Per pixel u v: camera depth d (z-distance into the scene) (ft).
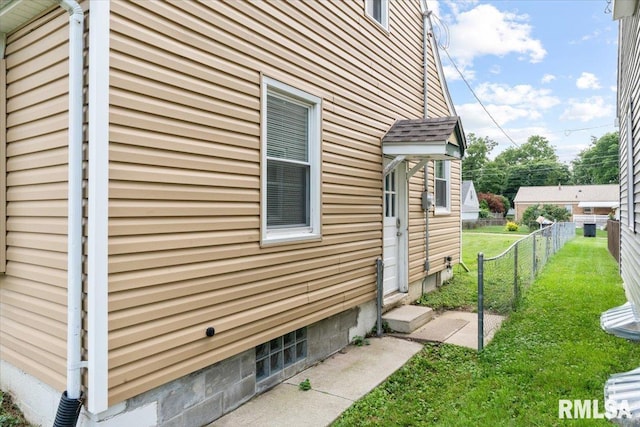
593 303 22.68
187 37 9.63
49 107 8.83
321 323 14.90
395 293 21.38
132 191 8.43
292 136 13.78
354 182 16.90
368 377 13.20
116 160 8.14
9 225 10.02
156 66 8.91
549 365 13.85
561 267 37.45
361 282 17.22
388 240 20.76
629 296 23.31
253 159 11.58
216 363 10.58
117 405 8.25
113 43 8.09
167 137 9.15
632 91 21.44
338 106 15.85
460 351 15.47
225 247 10.64
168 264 9.16
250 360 11.68
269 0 12.26
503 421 10.33
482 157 197.67
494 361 14.39
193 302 9.74
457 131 19.29
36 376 9.23
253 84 11.61
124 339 8.27
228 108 10.75
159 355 8.96
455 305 22.86
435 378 13.21
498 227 125.90
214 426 10.18
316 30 14.51
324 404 11.35
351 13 16.78
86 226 7.88
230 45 10.83
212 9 10.30
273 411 10.96
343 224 16.10
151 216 8.81
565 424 10.09
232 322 10.83
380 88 19.17
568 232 71.05
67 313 8.26
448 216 29.12
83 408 8.05
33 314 9.30
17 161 9.74
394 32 20.66
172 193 9.26
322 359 14.84
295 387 12.50
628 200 24.50
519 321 19.29
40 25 9.11
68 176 8.22
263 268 11.93
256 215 11.69
